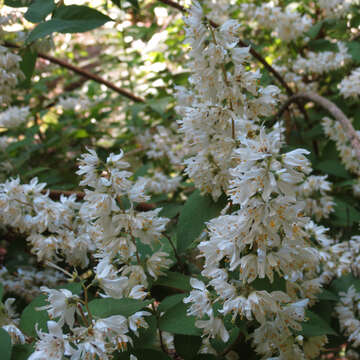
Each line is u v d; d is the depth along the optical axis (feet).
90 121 2.90
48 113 2.99
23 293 1.84
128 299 1.30
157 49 2.84
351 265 1.79
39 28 1.16
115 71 3.26
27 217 1.65
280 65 2.56
